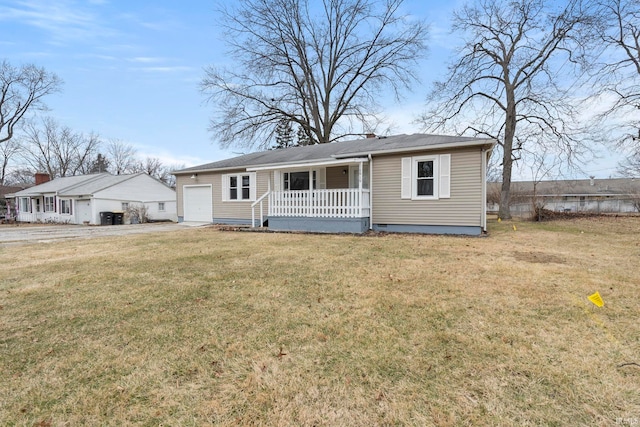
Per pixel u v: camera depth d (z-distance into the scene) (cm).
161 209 2419
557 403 195
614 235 955
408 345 268
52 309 358
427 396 203
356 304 363
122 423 183
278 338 283
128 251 721
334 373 229
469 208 958
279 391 210
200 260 608
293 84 2369
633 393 203
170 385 218
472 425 178
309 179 1295
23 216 2897
